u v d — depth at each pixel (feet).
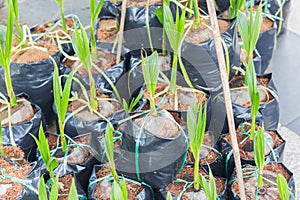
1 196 3.91
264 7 6.33
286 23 7.30
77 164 4.44
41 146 3.94
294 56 6.94
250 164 4.44
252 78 4.23
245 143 4.58
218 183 4.35
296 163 5.32
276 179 4.04
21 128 4.69
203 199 4.10
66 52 5.67
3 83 5.20
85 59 4.52
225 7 5.95
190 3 5.03
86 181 4.54
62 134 4.44
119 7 5.47
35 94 5.30
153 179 4.16
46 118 5.57
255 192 4.15
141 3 5.32
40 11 7.95
